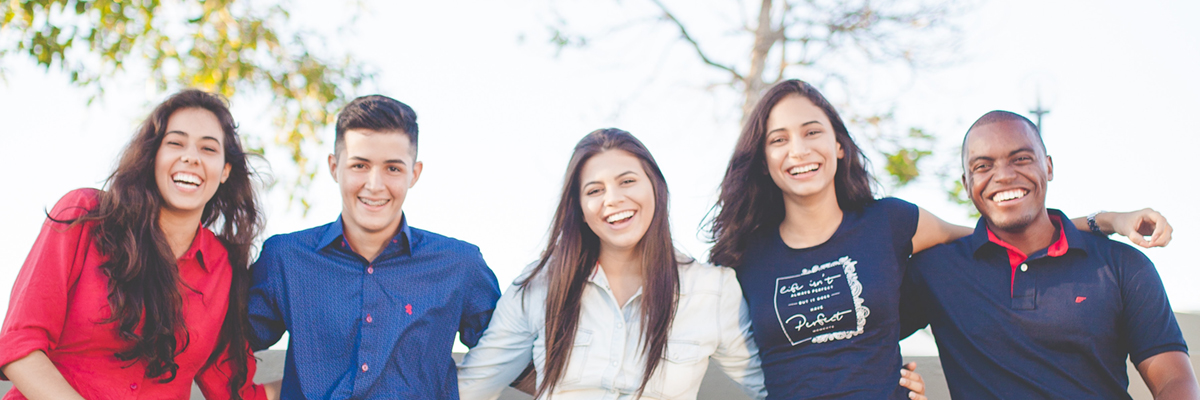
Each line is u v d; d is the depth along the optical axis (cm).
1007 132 210
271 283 218
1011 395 205
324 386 213
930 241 228
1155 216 198
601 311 219
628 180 212
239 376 215
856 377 206
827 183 220
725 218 237
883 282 213
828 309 212
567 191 222
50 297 185
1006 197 209
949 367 220
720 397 269
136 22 639
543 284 226
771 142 224
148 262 195
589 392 213
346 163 214
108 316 190
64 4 587
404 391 214
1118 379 203
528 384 242
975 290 213
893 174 813
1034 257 208
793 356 215
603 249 224
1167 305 201
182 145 200
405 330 216
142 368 197
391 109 217
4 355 178
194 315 204
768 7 841
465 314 231
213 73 678
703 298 220
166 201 201
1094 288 203
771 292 221
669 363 212
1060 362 203
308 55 740
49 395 179
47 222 195
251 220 221
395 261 222
